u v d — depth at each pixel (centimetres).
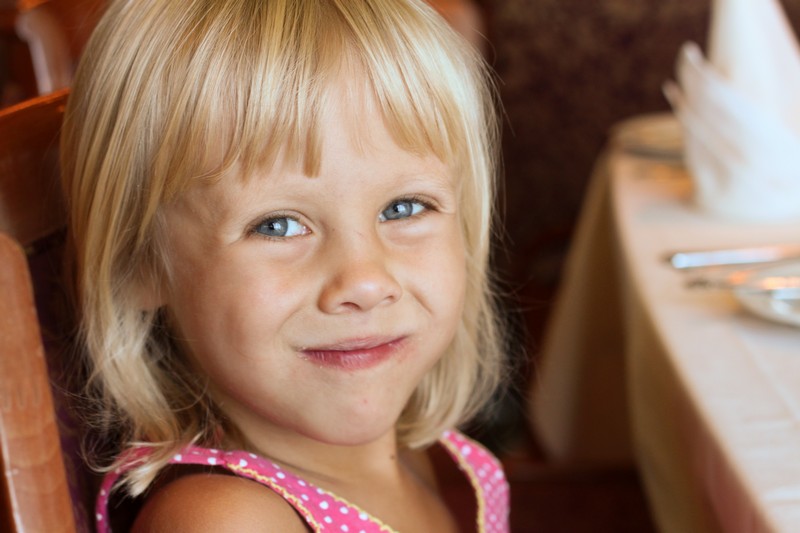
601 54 278
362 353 88
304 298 87
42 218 91
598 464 170
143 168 88
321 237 88
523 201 292
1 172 89
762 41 129
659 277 115
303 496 91
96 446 92
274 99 86
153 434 91
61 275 92
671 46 275
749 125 124
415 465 104
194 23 87
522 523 157
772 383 99
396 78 88
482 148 95
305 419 89
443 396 102
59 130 92
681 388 100
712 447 95
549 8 275
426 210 90
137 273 90
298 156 86
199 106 86
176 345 93
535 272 268
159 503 88
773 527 87
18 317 79
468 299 99
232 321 88
